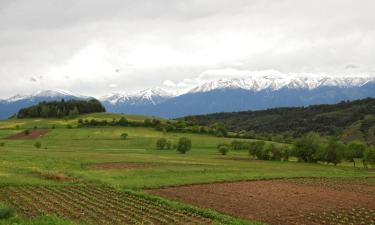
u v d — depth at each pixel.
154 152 141.12
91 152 128.75
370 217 42.38
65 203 42.94
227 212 43.09
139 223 34.53
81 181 61.94
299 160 130.88
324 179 78.12
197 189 59.16
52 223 28.41
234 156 136.75
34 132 197.00
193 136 196.38
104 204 43.19
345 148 126.38
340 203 50.34
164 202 45.44
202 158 121.44
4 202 42.19
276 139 195.38
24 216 35.31
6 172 68.06
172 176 72.88
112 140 175.88
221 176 73.69
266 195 55.28
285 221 39.50
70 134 191.00
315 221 39.72
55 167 79.94
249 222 37.25
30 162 84.88
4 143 148.62
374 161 116.81
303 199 52.75
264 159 131.25
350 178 81.69
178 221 36.38
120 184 59.94
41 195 47.53
